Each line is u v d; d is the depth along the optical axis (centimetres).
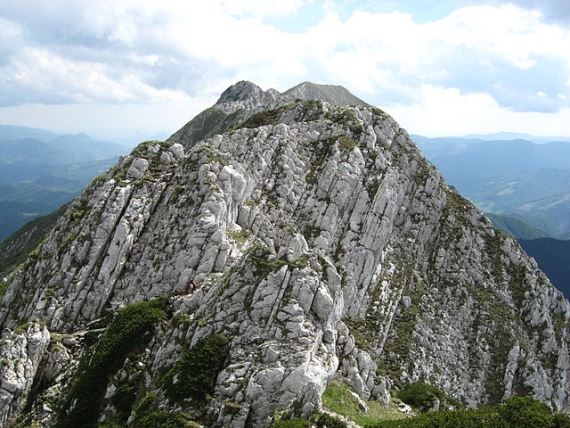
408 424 3619
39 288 6075
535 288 8900
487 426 3531
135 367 4575
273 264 4488
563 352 8562
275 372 3822
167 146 6975
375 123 9262
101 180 6769
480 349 7981
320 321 4284
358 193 7712
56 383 5041
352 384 5047
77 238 6109
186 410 3878
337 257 7288
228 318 4331
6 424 4725
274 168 7519
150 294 5706
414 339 7469
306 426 3412
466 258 8894
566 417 3547
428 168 9419
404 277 8194
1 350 4984
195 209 6091
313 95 16625
